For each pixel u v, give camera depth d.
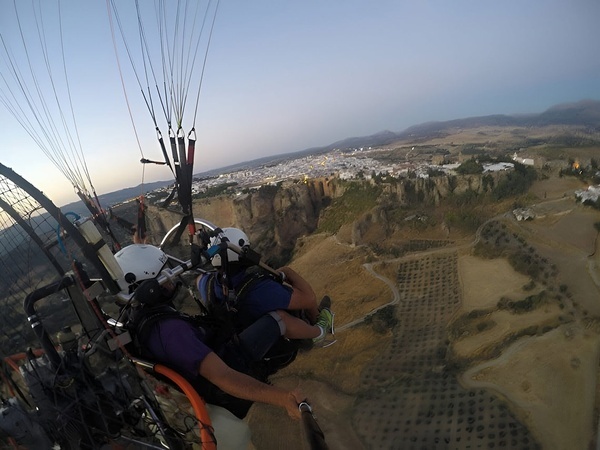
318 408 37.09
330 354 46.22
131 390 2.95
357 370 42.62
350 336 50.81
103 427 2.71
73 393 2.64
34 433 2.57
